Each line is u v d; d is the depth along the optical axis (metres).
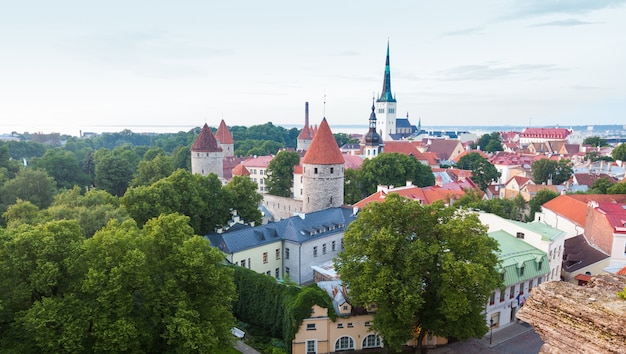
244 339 47.72
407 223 42.78
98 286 33.38
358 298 41.81
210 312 38.16
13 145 186.00
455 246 41.19
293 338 44.22
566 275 61.78
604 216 61.62
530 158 180.38
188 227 41.03
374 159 113.00
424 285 43.34
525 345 47.75
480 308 41.53
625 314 16.61
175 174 69.12
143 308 36.47
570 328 17.89
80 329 32.34
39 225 38.09
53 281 33.50
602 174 124.69
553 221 80.25
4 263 33.19
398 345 41.22
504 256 53.00
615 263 59.03
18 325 32.78
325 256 69.25
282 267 66.62
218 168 120.38
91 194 66.81
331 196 83.19
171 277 37.38
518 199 95.56
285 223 67.38
